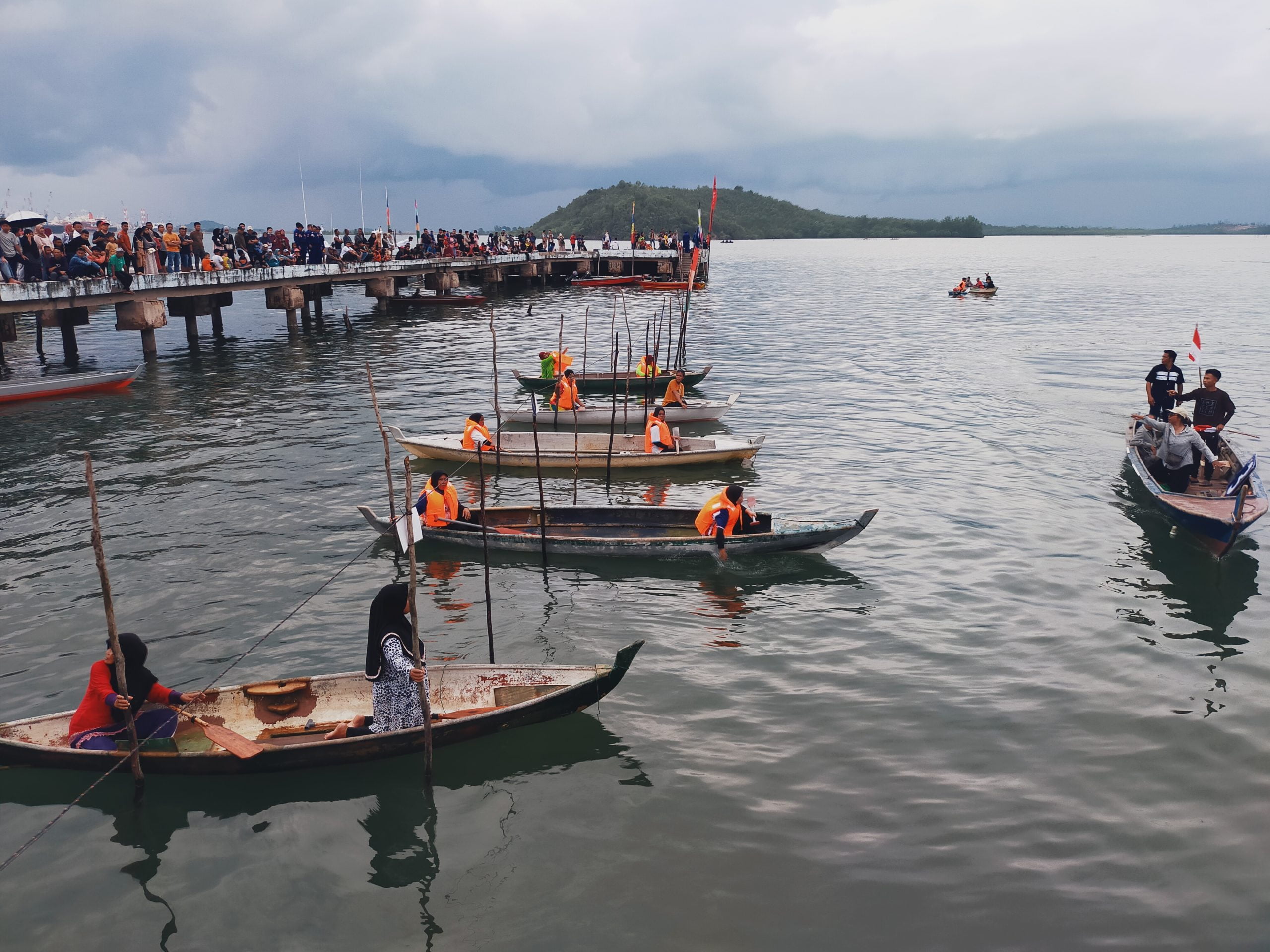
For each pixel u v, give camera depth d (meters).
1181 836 7.59
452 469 18.81
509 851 7.55
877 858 7.39
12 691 9.85
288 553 13.86
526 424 22.72
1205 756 8.70
